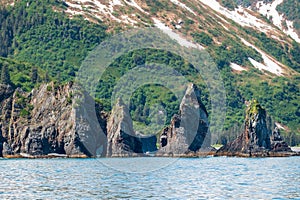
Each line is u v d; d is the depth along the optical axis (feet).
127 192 599.16
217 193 592.19
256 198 559.79
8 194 591.37
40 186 654.53
